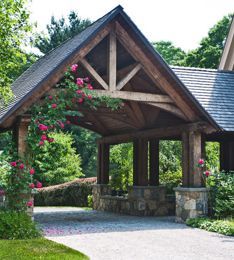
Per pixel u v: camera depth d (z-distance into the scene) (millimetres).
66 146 24453
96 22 12047
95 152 31078
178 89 11891
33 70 14023
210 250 8211
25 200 9969
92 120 16656
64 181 24219
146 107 14242
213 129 12250
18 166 10031
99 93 11125
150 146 15812
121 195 17141
